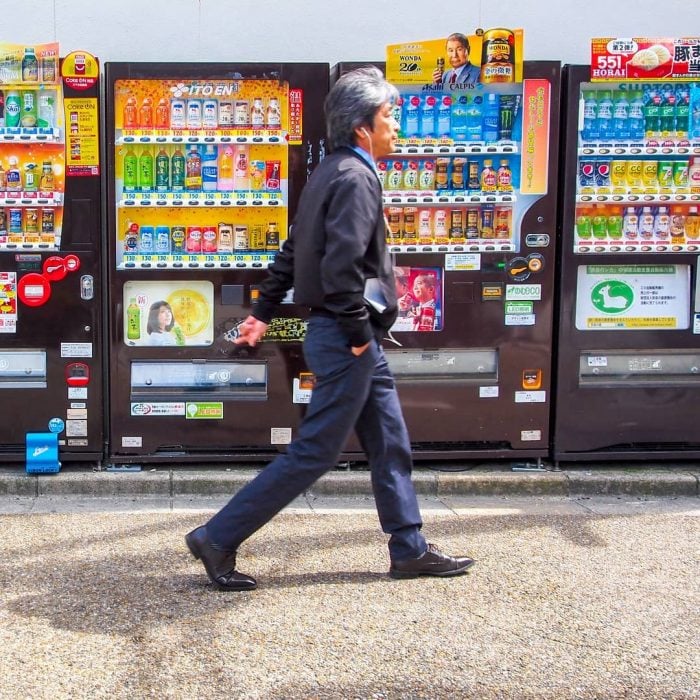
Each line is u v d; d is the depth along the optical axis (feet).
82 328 16.16
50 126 15.88
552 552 13.35
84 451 16.48
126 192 16.02
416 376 16.98
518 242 16.67
